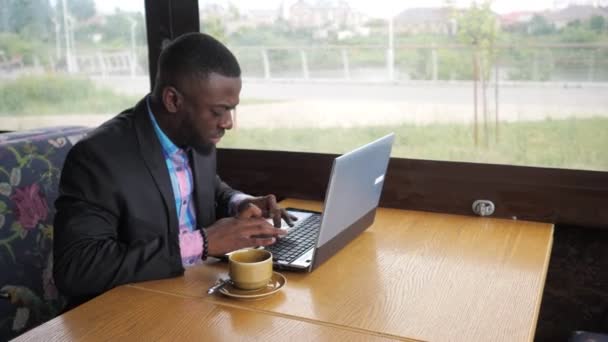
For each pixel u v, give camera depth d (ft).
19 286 5.79
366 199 5.51
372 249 5.45
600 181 6.31
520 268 5.00
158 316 4.16
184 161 5.60
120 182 4.98
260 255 4.68
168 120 5.18
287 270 4.91
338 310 4.23
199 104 4.93
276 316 4.15
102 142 5.05
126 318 4.13
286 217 5.80
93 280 4.55
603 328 6.60
